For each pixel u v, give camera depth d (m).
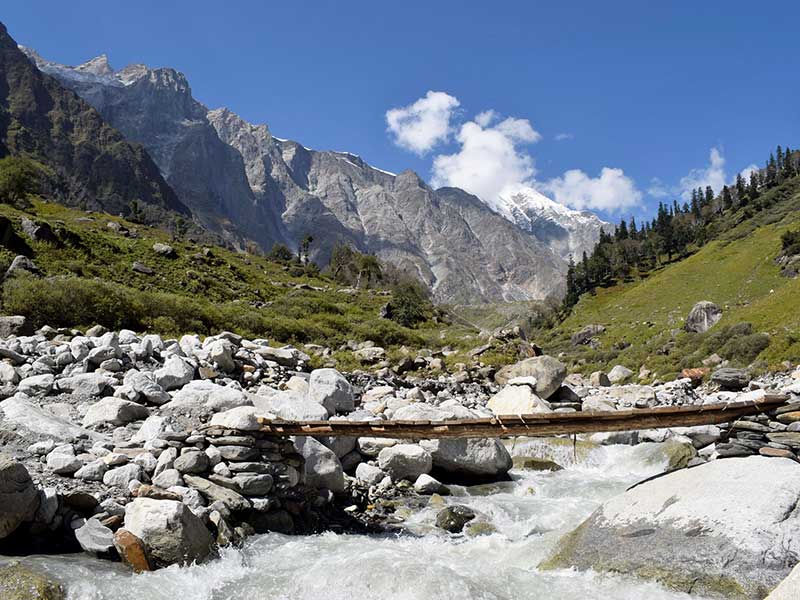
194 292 55.47
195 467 8.95
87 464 8.67
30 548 7.14
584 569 7.84
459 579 7.27
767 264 122.81
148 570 7.07
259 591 7.14
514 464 15.12
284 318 38.84
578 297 183.38
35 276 31.66
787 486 7.34
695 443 15.97
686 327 91.12
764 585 6.56
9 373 12.77
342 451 13.02
